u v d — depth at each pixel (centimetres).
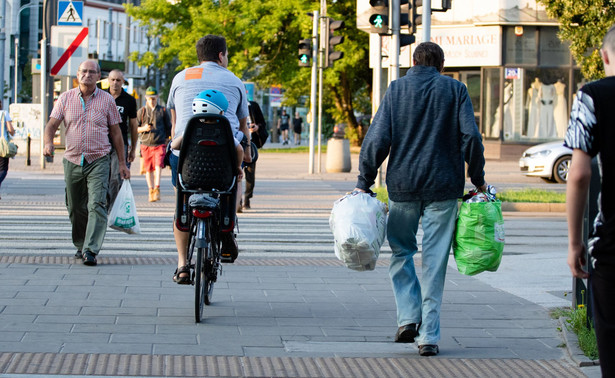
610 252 460
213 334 784
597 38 2445
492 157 4241
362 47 5084
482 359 731
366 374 676
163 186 2694
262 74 5409
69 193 1134
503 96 4222
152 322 820
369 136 742
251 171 1988
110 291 954
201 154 803
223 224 841
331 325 838
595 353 725
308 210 2045
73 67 2144
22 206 1920
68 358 684
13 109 4006
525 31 4200
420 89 742
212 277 866
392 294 994
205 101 805
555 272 1188
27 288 950
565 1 2462
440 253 740
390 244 759
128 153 1298
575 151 469
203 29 4781
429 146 734
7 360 672
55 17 3172
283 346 754
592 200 767
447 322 869
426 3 2003
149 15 4975
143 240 1428
